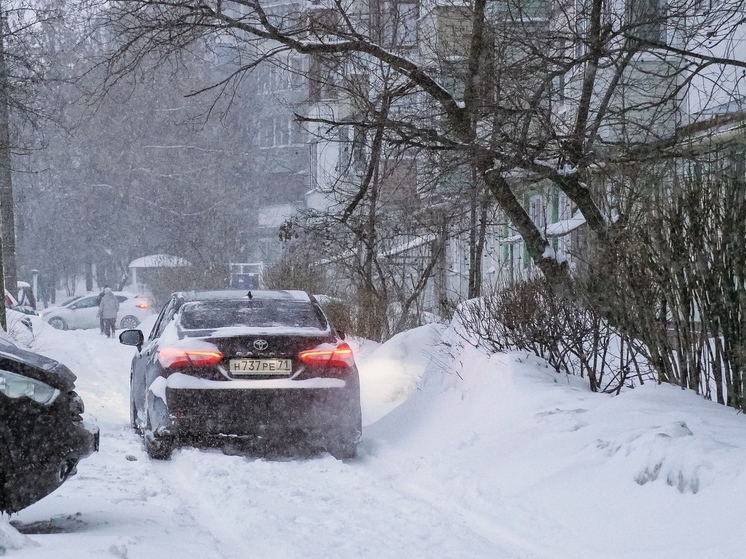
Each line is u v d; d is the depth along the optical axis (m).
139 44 34.47
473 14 31.50
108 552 14.61
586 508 17.86
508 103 30.08
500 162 30.72
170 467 25.84
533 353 28.77
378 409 34.59
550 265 31.58
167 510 19.69
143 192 192.25
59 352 55.12
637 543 16.09
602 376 26.58
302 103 38.97
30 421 16.69
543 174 30.23
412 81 33.06
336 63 34.81
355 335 50.72
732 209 21.66
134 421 32.25
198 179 185.38
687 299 23.06
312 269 60.00
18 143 60.12
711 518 15.61
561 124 30.83
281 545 16.48
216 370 26.14
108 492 21.41
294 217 48.59
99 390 43.97
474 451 23.27
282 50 33.72
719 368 22.48
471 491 20.55
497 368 28.14
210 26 32.75
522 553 16.64
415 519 18.95
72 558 13.94
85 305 124.69
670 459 17.34
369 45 32.84
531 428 22.88
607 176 28.34
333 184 43.59
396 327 52.66
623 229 24.61
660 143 27.89
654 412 21.22
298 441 26.59
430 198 35.81
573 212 35.97
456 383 29.81
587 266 26.34
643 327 24.28
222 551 16.58
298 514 19.19
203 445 28.41
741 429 19.09
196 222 181.12
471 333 31.58
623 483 17.95
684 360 23.42
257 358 26.28
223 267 119.12
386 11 40.12
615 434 20.33
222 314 28.36
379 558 15.97
